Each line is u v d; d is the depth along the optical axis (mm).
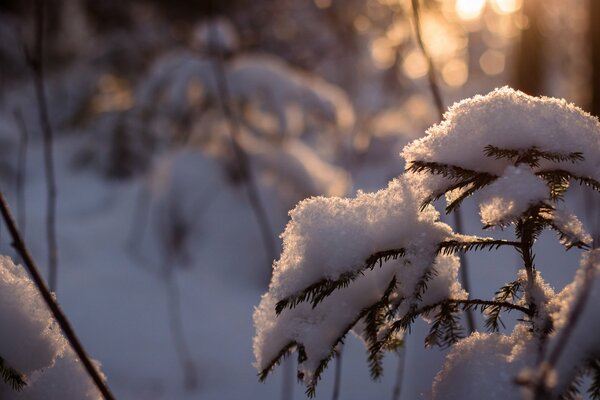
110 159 9102
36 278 1294
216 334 5293
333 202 1342
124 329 5340
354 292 1336
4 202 1296
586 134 1230
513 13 9117
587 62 6941
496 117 1251
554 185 1217
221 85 4195
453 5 8141
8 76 11820
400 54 10289
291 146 6977
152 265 6512
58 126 10773
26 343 1377
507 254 4824
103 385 1285
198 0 12750
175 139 7449
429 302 1312
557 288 3773
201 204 6691
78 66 11852
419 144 1296
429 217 1308
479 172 1245
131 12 12984
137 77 11344
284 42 12234
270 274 5977
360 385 4008
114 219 7621
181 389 4582
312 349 1316
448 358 1266
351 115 8406
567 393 1046
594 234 1202
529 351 1188
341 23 11648
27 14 13047
